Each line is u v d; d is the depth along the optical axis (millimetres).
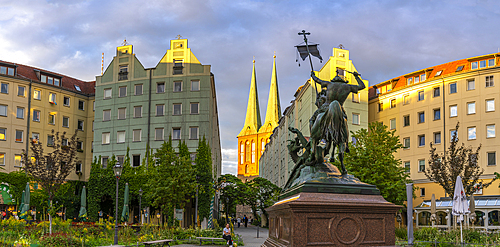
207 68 58031
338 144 13461
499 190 52312
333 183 12617
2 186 55219
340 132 13250
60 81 67375
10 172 57281
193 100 57375
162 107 58000
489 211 44625
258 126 166500
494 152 53531
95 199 55750
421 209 53094
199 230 33812
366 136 41188
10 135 60062
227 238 29391
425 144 59969
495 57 55906
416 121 61500
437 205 51688
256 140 161000
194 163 55094
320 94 14586
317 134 13539
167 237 31078
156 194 42781
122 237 29109
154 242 26281
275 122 158125
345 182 12828
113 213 55406
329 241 11734
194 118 56875
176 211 42719
